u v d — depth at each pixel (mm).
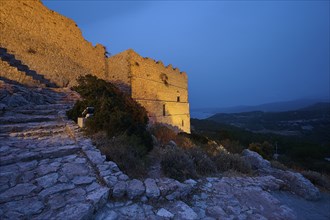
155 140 9664
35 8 14289
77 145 5379
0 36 12000
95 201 3016
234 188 5207
